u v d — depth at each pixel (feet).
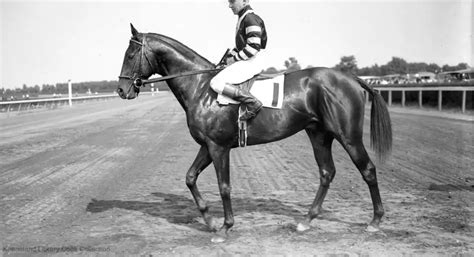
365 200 19.76
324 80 15.57
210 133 15.31
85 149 37.24
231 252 13.96
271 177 25.13
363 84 16.05
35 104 96.43
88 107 101.19
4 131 52.08
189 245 14.66
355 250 13.96
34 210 19.06
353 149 15.55
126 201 20.39
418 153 31.89
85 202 20.30
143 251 14.16
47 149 37.50
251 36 14.88
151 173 26.71
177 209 19.02
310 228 16.08
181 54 16.20
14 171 28.02
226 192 15.30
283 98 15.37
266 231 15.85
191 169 16.03
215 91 15.15
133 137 45.16
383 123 15.89
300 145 39.14
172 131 50.08
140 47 16.19
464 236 15.03
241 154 34.04
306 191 21.68
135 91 16.51
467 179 23.63
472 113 58.49
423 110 66.95
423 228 15.88
